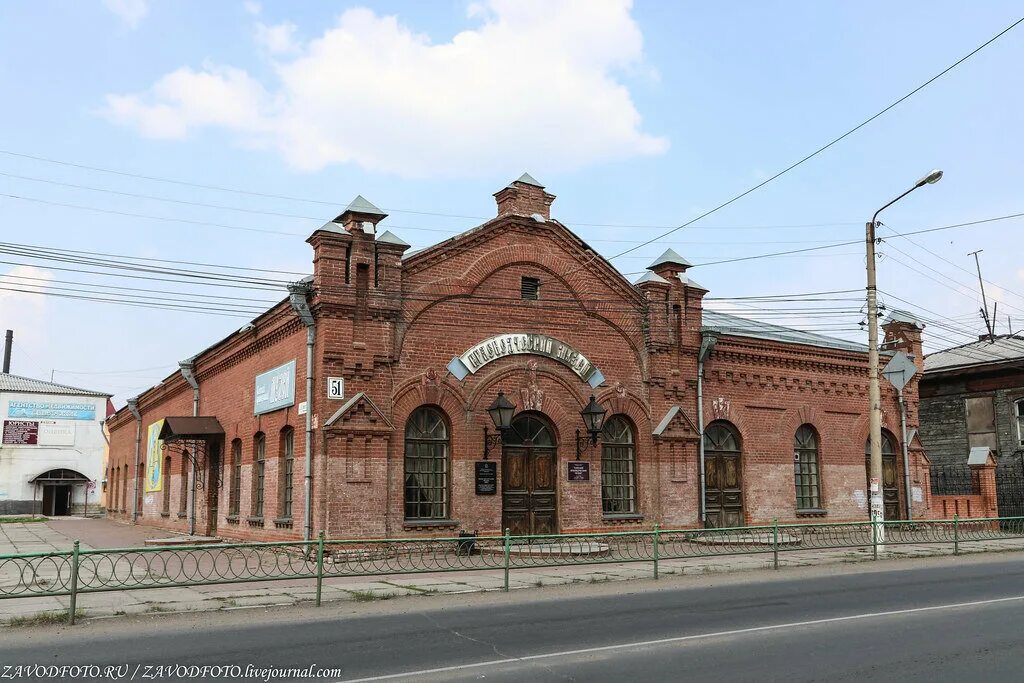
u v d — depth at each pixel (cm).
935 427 3866
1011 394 3616
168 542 2484
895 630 1064
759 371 2638
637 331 2416
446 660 910
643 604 1326
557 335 2277
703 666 869
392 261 2056
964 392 3778
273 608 1303
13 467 5659
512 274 2231
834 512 2725
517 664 887
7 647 1008
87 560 2062
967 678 812
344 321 1989
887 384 2934
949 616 1168
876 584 1559
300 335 2109
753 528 1861
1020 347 3738
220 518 2655
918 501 2927
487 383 2152
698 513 2419
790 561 1972
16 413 5700
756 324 3084
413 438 2066
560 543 1873
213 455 2808
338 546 1878
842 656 912
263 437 2392
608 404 2328
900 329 3034
